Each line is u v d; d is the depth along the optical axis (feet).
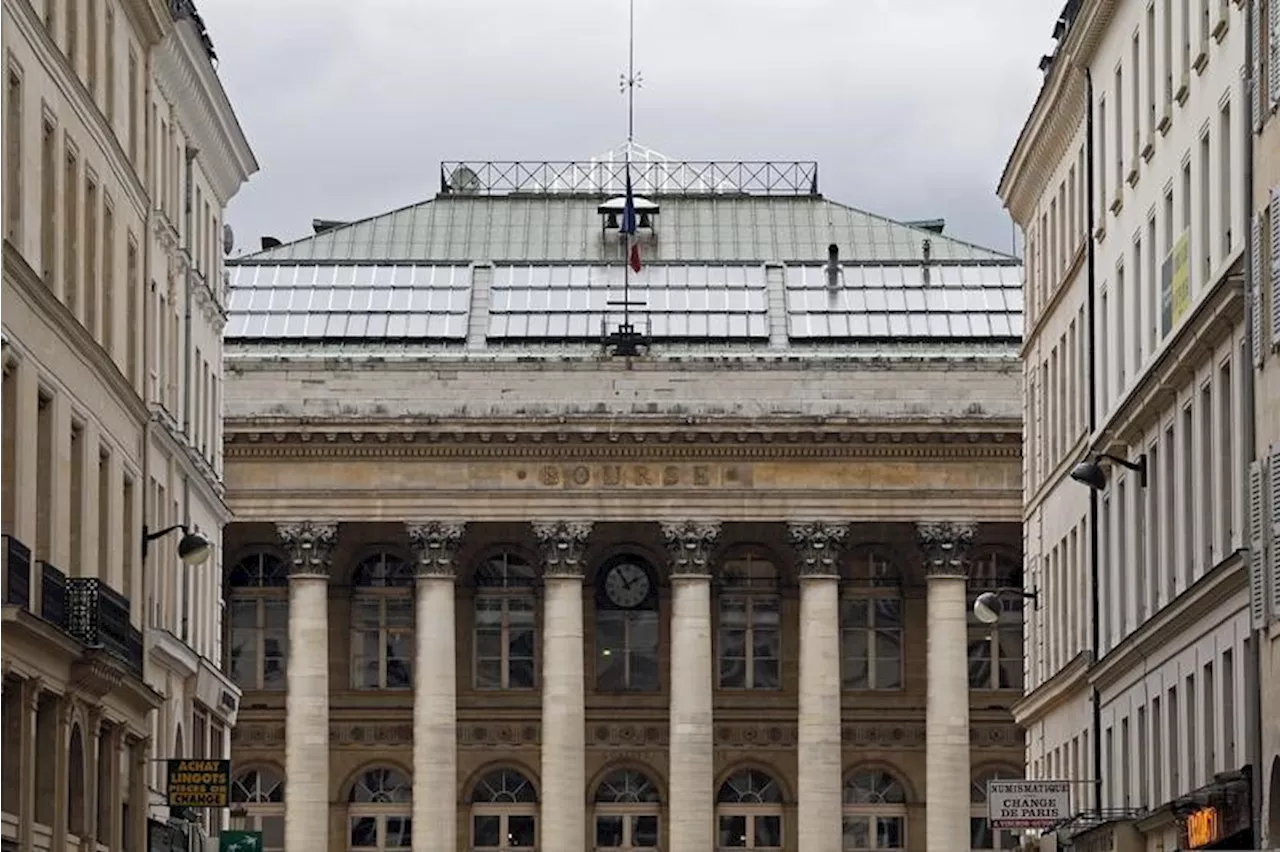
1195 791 195.21
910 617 420.77
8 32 170.09
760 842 418.31
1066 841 258.57
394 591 422.41
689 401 408.67
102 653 185.26
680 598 406.21
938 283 437.58
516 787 419.74
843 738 419.13
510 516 406.00
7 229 172.14
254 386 407.64
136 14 224.94
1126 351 236.63
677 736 405.39
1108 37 247.09
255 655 418.92
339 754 418.31
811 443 405.59
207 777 239.09
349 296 434.30
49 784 181.68
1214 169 194.70
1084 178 262.26
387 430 403.54
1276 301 168.86
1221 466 191.52
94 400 200.95
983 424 404.16
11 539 167.43
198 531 280.51
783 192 465.88
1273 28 170.40
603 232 456.45
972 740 418.72
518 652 421.59
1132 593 231.09
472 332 426.92
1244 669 184.55
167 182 252.42
